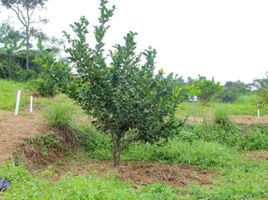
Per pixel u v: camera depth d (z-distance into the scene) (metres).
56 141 4.95
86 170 4.28
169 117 4.80
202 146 5.32
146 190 3.55
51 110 5.39
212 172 4.52
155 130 4.29
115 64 4.14
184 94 5.74
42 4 17.55
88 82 4.20
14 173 3.54
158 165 4.57
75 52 4.17
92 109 4.29
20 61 14.57
